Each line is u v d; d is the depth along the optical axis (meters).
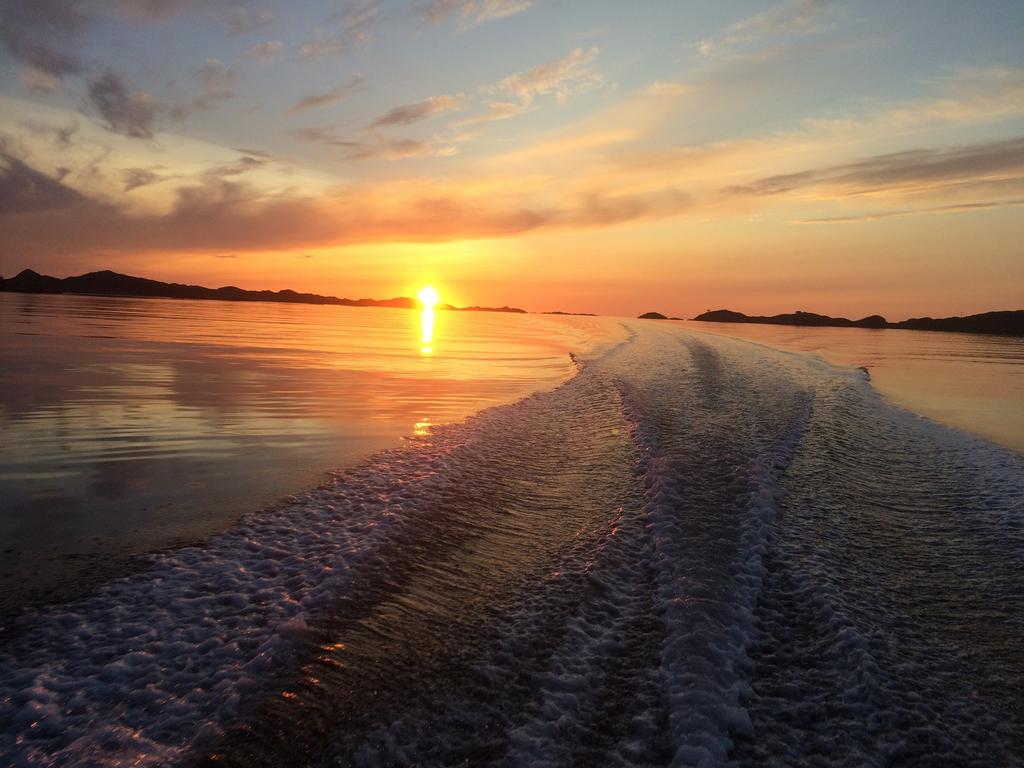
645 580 5.14
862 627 4.38
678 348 29.28
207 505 6.40
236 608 4.33
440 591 4.82
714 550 5.57
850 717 3.45
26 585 4.57
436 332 42.38
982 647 4.21
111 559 5.05
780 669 3.92
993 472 8.62
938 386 18.75
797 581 5.11
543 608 4.61
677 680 3.70
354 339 31.86
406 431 10.20
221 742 3.11
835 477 8.16
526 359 24.06
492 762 3.06
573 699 3.56
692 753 3.08
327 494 6.80
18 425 9.74
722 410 12.45
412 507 6.45
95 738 3.07
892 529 6.45
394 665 3.83
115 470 7.58
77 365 16.73
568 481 7.90
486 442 9.63
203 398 12.65
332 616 4.30
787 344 37.81
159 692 3.43
